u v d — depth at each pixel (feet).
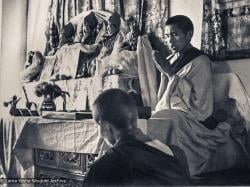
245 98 11.94
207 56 12.48
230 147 12.16
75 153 14.39
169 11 13.05
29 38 15.81
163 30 13.15
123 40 13.91
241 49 11.99
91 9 14.61
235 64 12.08
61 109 14.97
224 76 12.24
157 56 13.26
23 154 15.62
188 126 12.70
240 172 12.01
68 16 15.11
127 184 13.21
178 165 12.75
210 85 12.44
